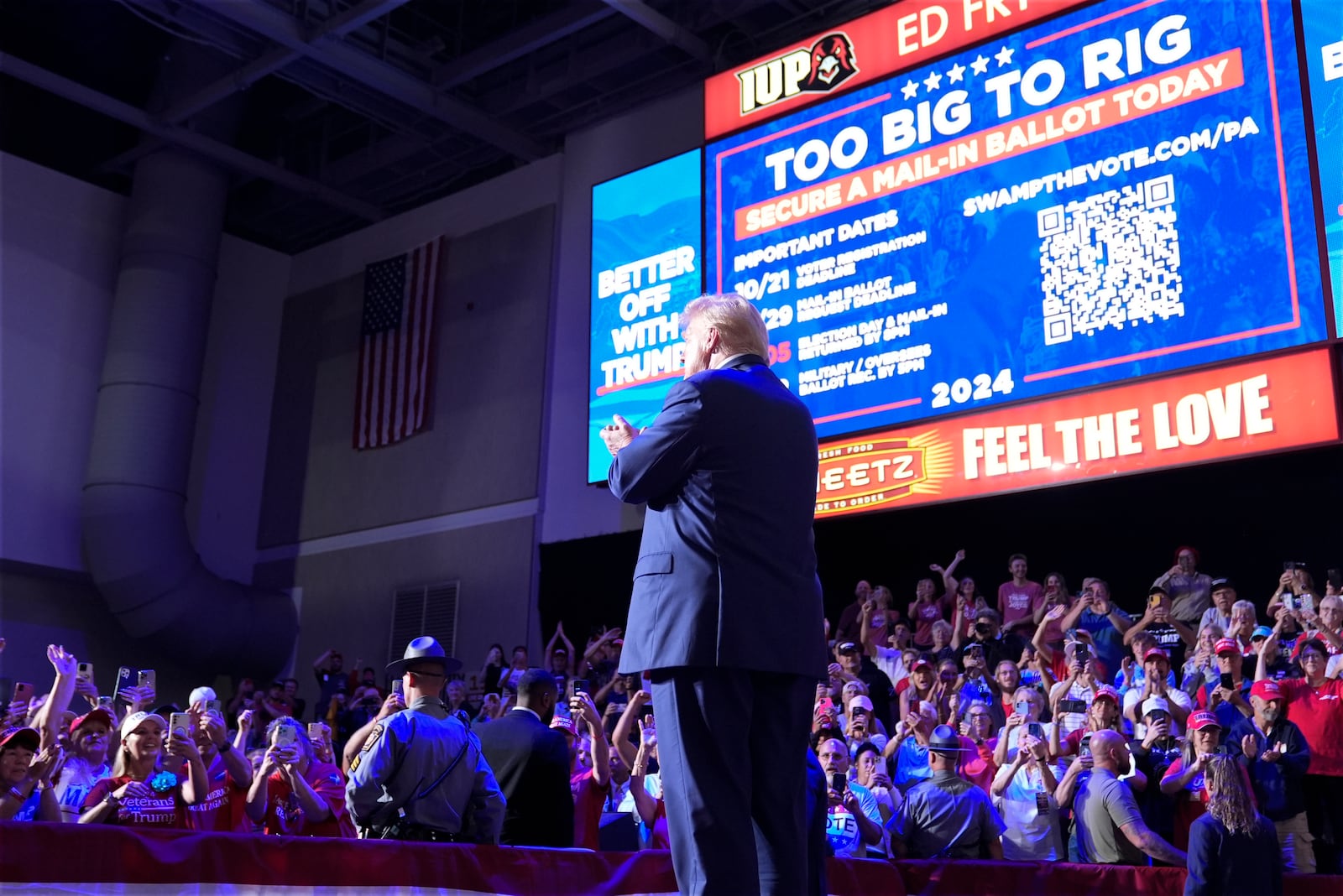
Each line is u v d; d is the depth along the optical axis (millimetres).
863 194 11953
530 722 5445
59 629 16719
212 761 5773
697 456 2287
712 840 2090
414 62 16094
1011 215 10961
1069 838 7621
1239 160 9781
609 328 13992
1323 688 8141
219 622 17094
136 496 16484
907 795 6977
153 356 16844
